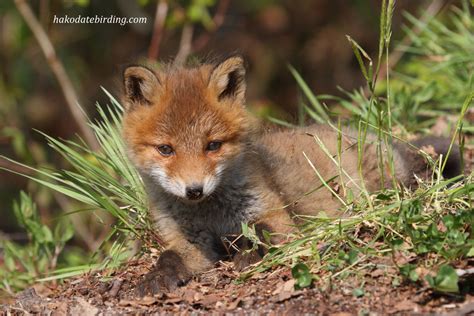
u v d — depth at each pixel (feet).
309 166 38.50
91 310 31.01
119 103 44.14
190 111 33.58
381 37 32.73
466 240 28.76
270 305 28.81
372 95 33.42
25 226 44.60
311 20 86.63
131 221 37.19
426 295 27.58
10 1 66.13
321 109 47.57
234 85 35.24
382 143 40.34
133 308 30.55
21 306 33.63
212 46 84.99
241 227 34.81
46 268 43.91
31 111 74.43
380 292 28.14
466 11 55.52
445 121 47.78
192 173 32.89
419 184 35.88
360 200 34.17
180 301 30.42
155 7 81.20
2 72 70.64
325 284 28.94
